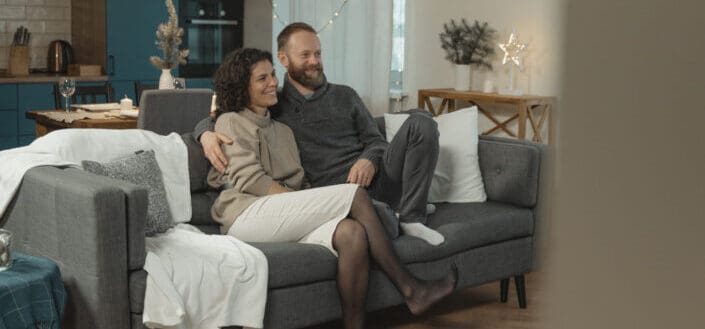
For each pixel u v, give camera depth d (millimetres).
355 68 7059
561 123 209
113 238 2557
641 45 197
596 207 204
